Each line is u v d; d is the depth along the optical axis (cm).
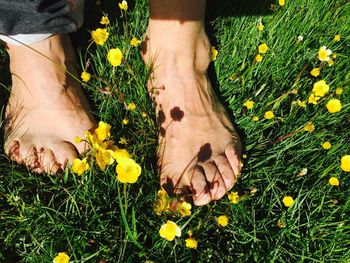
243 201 34
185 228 32
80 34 42
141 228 32
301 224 33
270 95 39
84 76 34
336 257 32
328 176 36
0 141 36
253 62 39
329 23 46
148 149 36
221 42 43
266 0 45
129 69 37
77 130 35
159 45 36
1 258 30
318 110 38
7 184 33
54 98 34
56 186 33
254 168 36
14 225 32
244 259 32
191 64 36
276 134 39
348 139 38
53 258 30
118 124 37
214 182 33
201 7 34
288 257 33
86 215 32
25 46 33
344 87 41
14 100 36
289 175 36
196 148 35
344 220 32
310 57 42
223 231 33
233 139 36
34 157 34
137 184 33
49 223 31
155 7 34
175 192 33
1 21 28
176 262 29
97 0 43
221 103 39
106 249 30
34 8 27
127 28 41
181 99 36
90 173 32
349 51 44
